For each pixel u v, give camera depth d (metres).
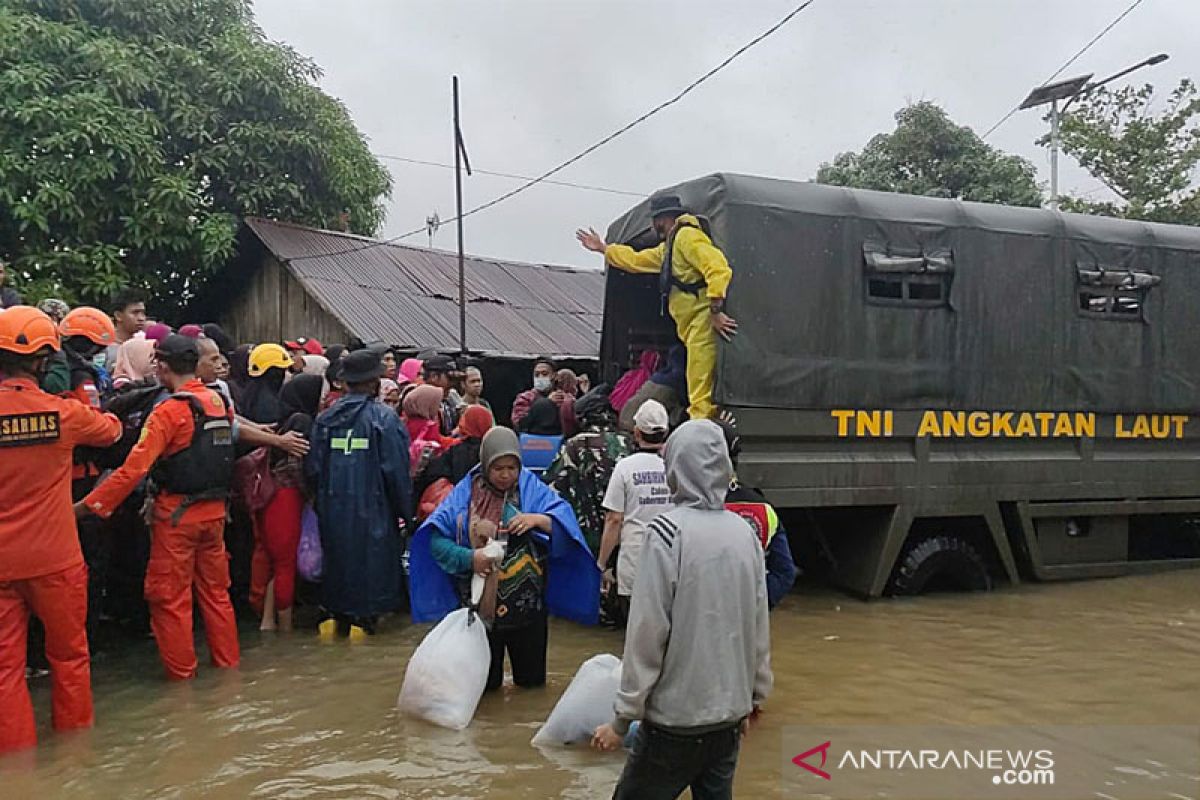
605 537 5.35
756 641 3.13
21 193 10.75
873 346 6.85
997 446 7.41
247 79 12.89
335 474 6.18
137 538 6.17
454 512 5.00
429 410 7.17
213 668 5.59
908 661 5.70
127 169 11.33
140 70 11.83
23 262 10.84
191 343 5.45
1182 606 7.09
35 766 4.14
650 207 7.39
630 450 6.30
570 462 6.32
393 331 11.43
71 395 5.03
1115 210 19.92
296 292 12.69
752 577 3.12
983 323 7.26
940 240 7.09
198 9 13.31
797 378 6.57
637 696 2.93
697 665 2.97
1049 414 7.55
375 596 6.19
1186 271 8.20
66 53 11.41
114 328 6.73
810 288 6.62
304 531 6.38
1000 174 19.08
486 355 11.59
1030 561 7.57
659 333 8.78
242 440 5.94
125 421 5.71
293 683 5.30
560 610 5.26
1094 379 7.74
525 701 5.00
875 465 6.88
